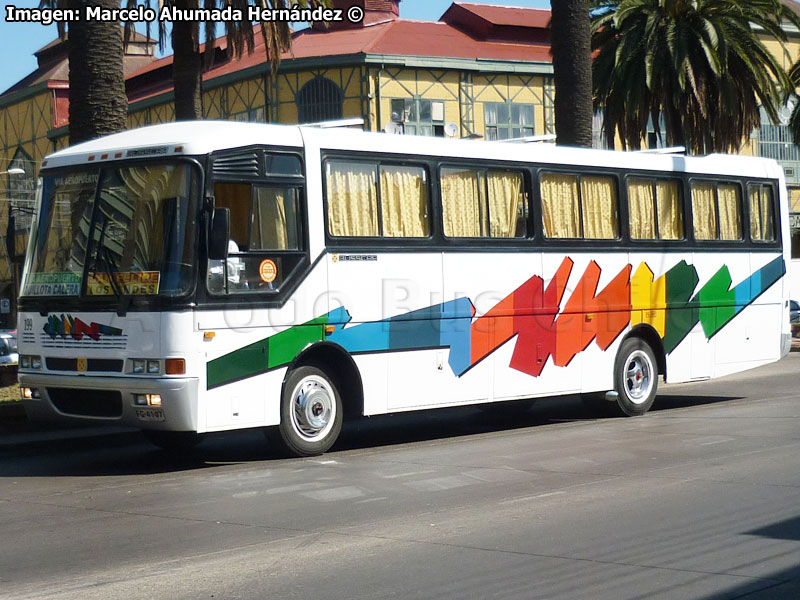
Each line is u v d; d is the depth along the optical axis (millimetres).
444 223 13242
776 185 17719
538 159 14352
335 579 6672
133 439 13883
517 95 48719
